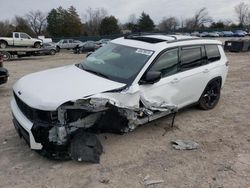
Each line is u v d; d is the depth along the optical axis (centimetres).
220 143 534
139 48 564
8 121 621
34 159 462
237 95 887
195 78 625
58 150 433
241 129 603
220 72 704
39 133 421
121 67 531
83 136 456
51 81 482
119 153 483
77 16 8550
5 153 479
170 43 579
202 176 425
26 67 1692
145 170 437
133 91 477
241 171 440
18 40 3108
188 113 684
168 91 558
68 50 4125
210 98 710
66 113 428
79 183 404
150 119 529
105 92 453
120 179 414
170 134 564
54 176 418
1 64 890
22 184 401
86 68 554
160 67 545
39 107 418
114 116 473
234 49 2814
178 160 468
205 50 667
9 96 845
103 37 6450
